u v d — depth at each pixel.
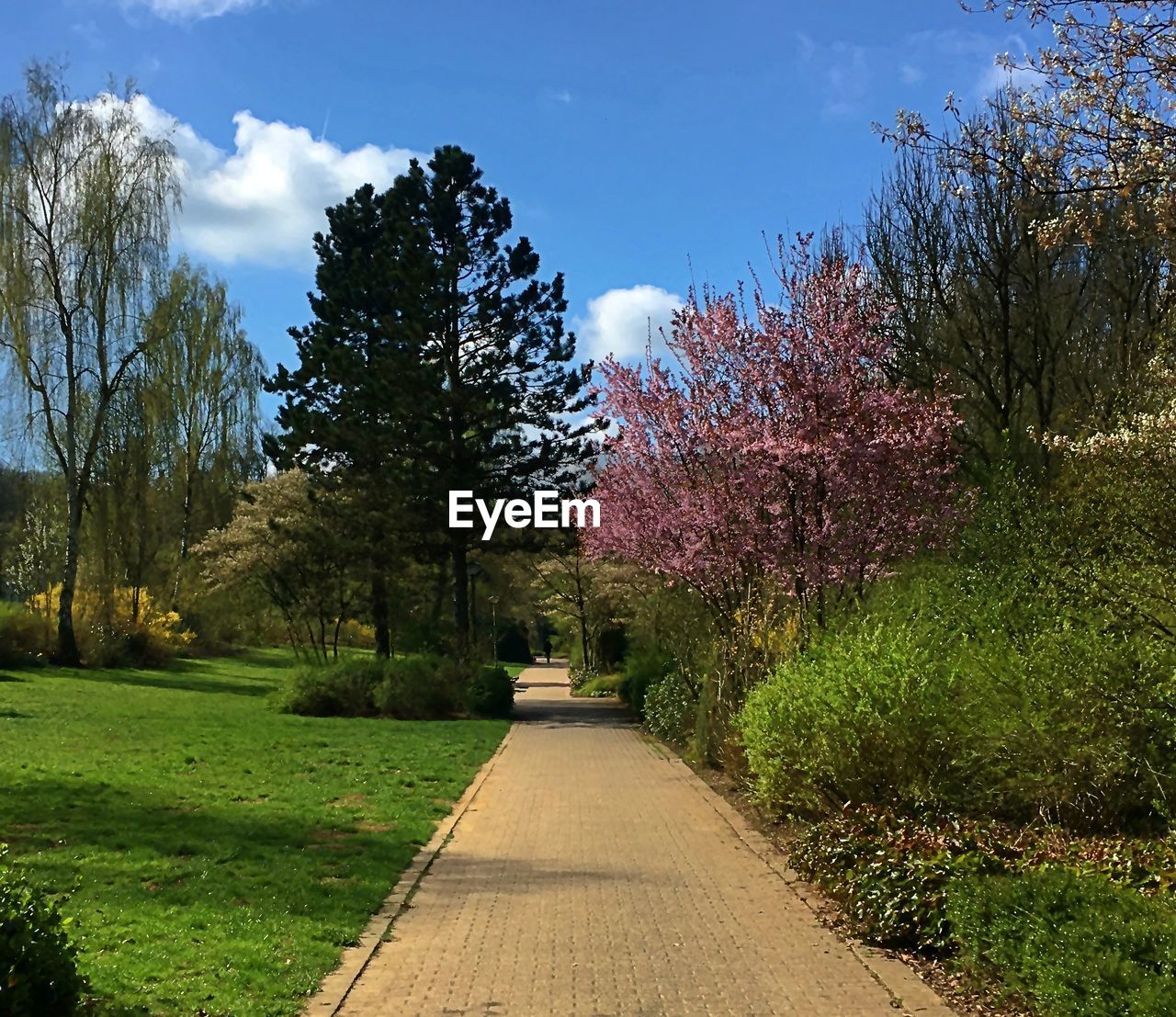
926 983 5.55
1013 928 5.09
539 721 24.48
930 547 12.22
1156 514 7.20
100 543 33.75
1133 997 4.18
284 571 32.19
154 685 29.83
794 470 12.28
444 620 31.33
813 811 9.21
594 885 7.88
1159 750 7.27
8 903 4.47
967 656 8.38
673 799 12.25
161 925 6.41
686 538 13.94
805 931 6.58
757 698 10.24
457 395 27.16
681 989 5.45
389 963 5.92
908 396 13.02
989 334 20.17
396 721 23.03
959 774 8.11
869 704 8.39
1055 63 5.88
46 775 12.76
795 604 13.09
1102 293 18.75
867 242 21.17
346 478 28.42
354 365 27.95
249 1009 5.05
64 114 30.92
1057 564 8.16
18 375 30.52
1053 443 8.20
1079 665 7.50
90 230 30.97
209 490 44.56
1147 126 5.56
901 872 6.41
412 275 26.67
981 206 18.72
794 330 12.64
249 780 13.30
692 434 13.64
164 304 32.69
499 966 5.87
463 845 9.52
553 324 28.52
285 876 7.89
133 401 33.09
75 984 4.57
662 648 23.62
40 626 32.44
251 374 47.16
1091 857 6.17
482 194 29.05
